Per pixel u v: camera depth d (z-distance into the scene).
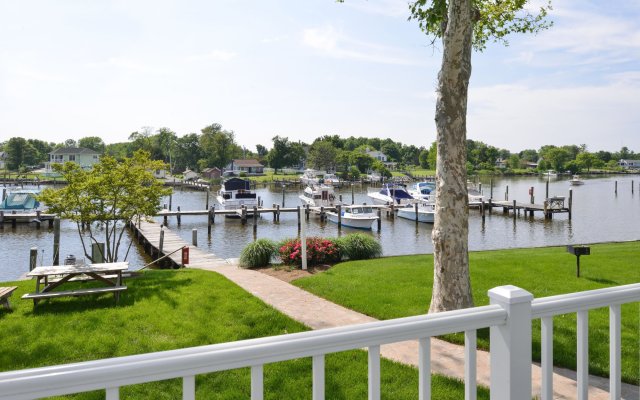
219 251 25.91
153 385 5.08
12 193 37.28
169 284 10.28
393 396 4.68
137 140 103.81
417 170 125.06
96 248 15.03
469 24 6.77
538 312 2.34
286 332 7.00
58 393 1.48
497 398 2.27
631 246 16.33
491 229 34.16
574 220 38.22
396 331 1.99
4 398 1.41
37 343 6.50
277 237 31.00
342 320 7.75
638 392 4.79
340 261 14.54
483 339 6.50
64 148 94.00
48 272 8.62
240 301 8.70
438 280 7.11
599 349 5.92
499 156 146.88
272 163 105.00
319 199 43.34
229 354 1.71
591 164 137.75
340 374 5.25
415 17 8.41
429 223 37.22
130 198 14.95
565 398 4.62
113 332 6.98
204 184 77.81
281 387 4.93
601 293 2.57
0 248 25.50
